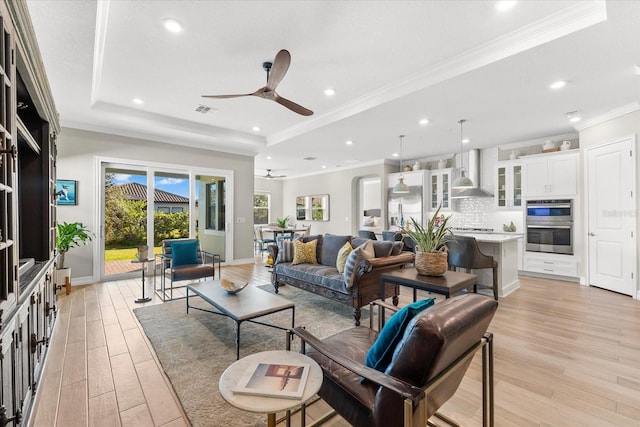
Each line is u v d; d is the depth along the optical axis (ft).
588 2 7.30
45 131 8.20
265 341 8.68
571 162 16.22
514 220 19.63
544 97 11.86
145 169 17.57
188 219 19.39
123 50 9.53
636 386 6.39
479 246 14.11
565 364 7.30
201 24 8.27
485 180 21.01
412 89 11.36
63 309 11.43
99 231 15.83
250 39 8.95
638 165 12.67
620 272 13.56
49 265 8.18
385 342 4.07
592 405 5.77
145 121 15.34
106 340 8.70
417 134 17.44
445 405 5.82
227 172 21.07
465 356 3.96
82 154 15.43
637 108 12.51
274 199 37.42
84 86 11.34
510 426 5.20
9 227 4.34
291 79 11.53
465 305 3.82
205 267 13.16
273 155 23.71
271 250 14.67
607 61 9.08
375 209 29.25
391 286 11.16
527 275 17.89
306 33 8.65
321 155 23.73
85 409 5.71
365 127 16.03
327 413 5.71
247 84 12.00
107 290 14.15
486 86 10.84
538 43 8.23
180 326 9.75
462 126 15.84
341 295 10.71
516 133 17.26
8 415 4.07
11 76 4.34
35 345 5.74
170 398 6.07
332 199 30.78
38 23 7.60
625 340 8.64
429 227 8.08
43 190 8.25
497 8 7.55
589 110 13.38
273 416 3.86
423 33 8.61
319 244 14.71
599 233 14.56
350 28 8.40
